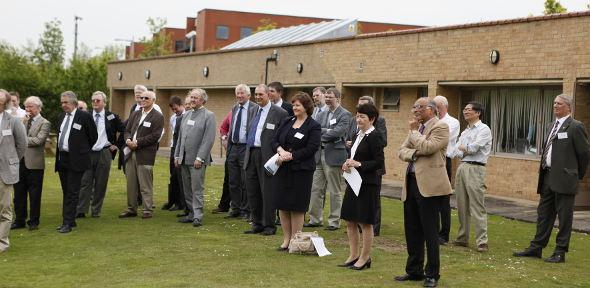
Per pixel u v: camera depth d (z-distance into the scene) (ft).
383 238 32.14
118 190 48.70
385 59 59.36
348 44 63.46
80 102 40.01
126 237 31.45
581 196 44.98
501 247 30.99
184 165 35.29
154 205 42.04
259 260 26.84
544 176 28.96
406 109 59.36
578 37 44.14
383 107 62.13
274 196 28.48
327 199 45.57
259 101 32.27
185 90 95.25
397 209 42.22
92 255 27.71
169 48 192.03
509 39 48.73
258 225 32.76
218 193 47.98
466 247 30.73
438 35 54.29
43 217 37.22
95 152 36.96
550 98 48.96
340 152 33.73
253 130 32.60
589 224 38.24
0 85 127.44
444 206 31.14
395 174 60.34
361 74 61.93
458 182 30.60
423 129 23.66
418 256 24.04
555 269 26.86
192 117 35.06
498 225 37.58
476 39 51.13
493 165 52.54
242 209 37.47
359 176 24.95
